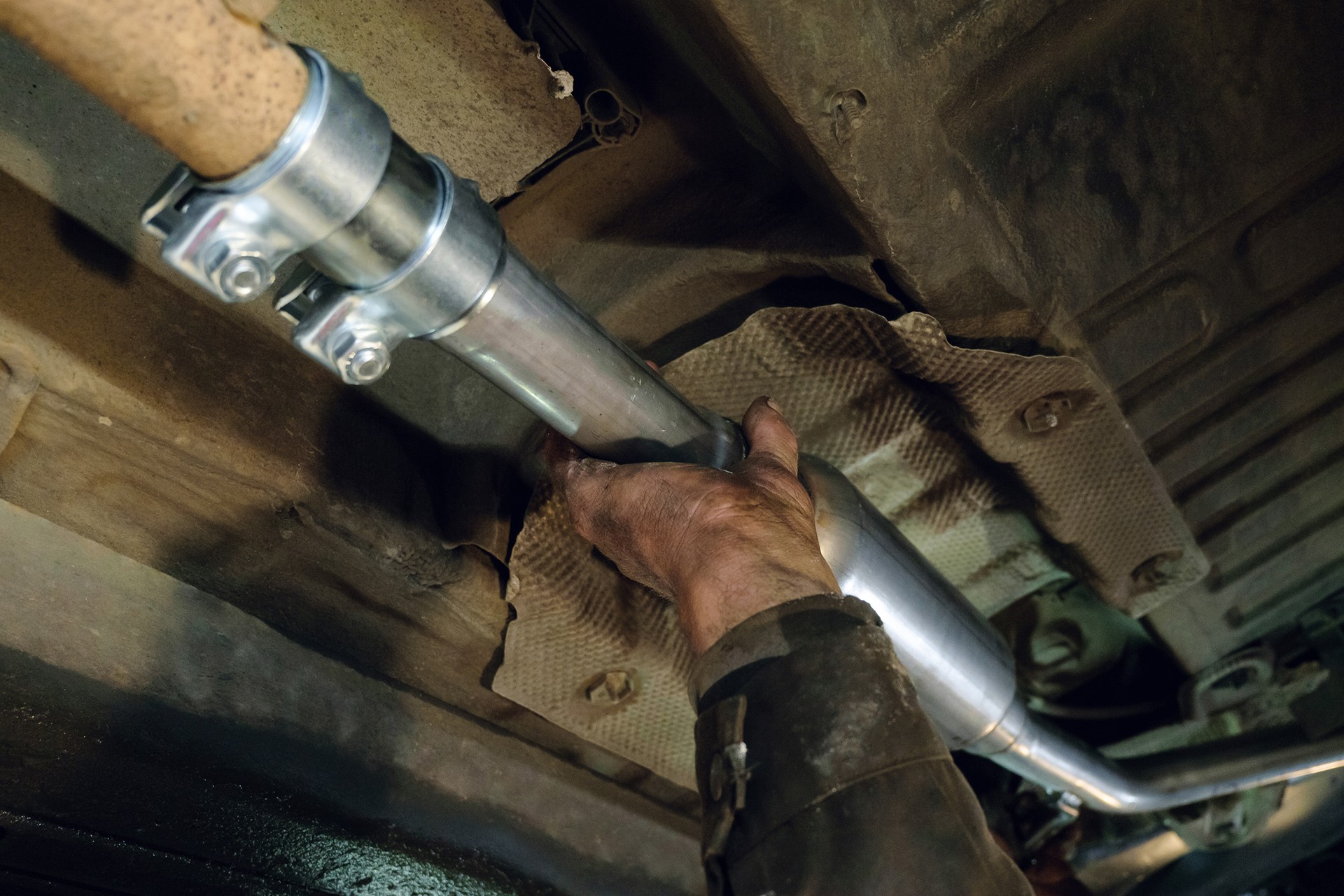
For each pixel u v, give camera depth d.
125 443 0.96
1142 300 1.18
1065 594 1.75
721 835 0.73
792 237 1.08
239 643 1.15
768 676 0.77
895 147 0.95
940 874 0.68
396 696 1.31
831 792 0.71
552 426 0.98
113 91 0.56
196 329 0.99
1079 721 1.91
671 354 1.21
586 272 1.18
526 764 1.46
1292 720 1.76
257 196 0.63
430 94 1.00
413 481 1.15
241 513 1.05
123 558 1.07
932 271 1.03
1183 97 1.09
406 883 1.26
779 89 0.87
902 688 0.76
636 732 1.33
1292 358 1.35
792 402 1.19
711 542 0.88
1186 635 1.65
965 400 1.15
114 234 0.95
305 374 1.08
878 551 1.12
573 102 1.04
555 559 1.16
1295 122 1.12
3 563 0.97
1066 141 1.07
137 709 1.04
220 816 1.09
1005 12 0.97
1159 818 2.00
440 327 0.80
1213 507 1.47
